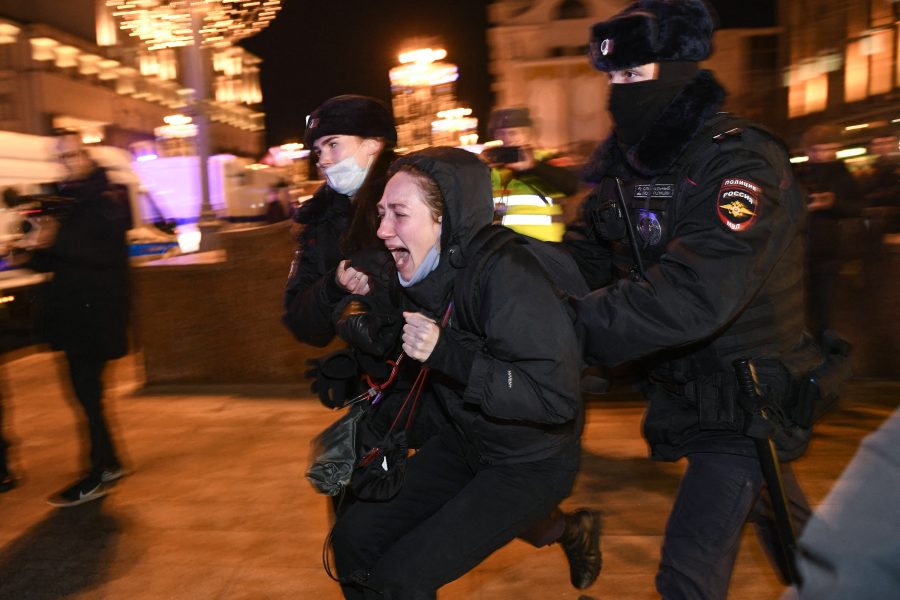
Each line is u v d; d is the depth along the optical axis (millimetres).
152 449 5727
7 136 10273
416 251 2195
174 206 19406
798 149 6410
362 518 2443
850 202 6125
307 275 3078
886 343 6734
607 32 2273
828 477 4617
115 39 32094
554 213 5180
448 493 2494
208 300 7539
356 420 2389
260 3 13359
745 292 2047
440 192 2148
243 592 3664
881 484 1045
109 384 7492
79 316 4738
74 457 5719
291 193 16750
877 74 19469
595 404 6316
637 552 3852
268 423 6289
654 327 2057
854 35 20844
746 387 2156
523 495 2256
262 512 4547
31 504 4816
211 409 6730
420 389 2434
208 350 7570
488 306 2096
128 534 4320
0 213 9469
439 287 2225
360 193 2814
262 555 4020
